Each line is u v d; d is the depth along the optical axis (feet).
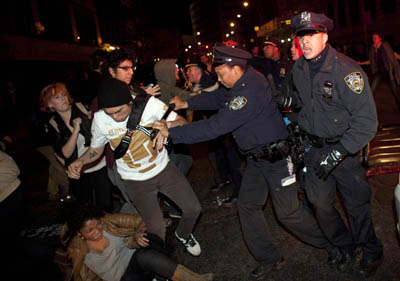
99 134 7.98
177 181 8.66
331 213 8.06
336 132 7.23
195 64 12.67
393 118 21.77
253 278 8.65
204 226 11.59
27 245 8.20
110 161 9.83
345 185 7.73
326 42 6.91
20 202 8.38
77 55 69.36
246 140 7.89
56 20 62.69
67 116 9.89
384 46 22.15
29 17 52.60
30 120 10.48
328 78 6.84
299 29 6.75
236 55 7.20
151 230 8.54
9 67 46.65
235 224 11.37
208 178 15.93
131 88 9.69
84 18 78.48
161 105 7.90
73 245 7.33
